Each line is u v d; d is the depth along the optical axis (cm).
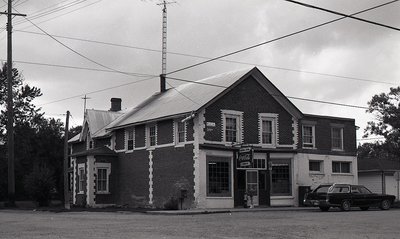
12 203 3972
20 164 5778
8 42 3994
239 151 3456
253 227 1850
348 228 1814
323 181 3947
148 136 3841
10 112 3994
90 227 1866
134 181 3953
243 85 3619
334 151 4059
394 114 5969
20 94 5906
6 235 1559
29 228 1833
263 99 3706
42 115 6222
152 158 3766
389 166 4891
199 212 2966
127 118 4175
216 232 1655
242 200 3491
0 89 5762
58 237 1486
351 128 4216
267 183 3641
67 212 3256
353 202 3231
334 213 2856
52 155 6053
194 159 3341
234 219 2317
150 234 1582
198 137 3331
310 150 3897
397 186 4675
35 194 4269
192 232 1655
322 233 1628
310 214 2741
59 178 5966
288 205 3700
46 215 2833
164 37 4584
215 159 3403
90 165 4072
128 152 4053
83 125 4791
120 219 2389
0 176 5634
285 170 3753
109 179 4144
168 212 2972
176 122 3562
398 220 2222
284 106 3797
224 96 3506
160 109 3844
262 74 3644
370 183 4928
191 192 3344
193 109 3334
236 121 3553
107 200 4106
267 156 3669
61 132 6319
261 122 3675
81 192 4219
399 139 5994
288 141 3784
